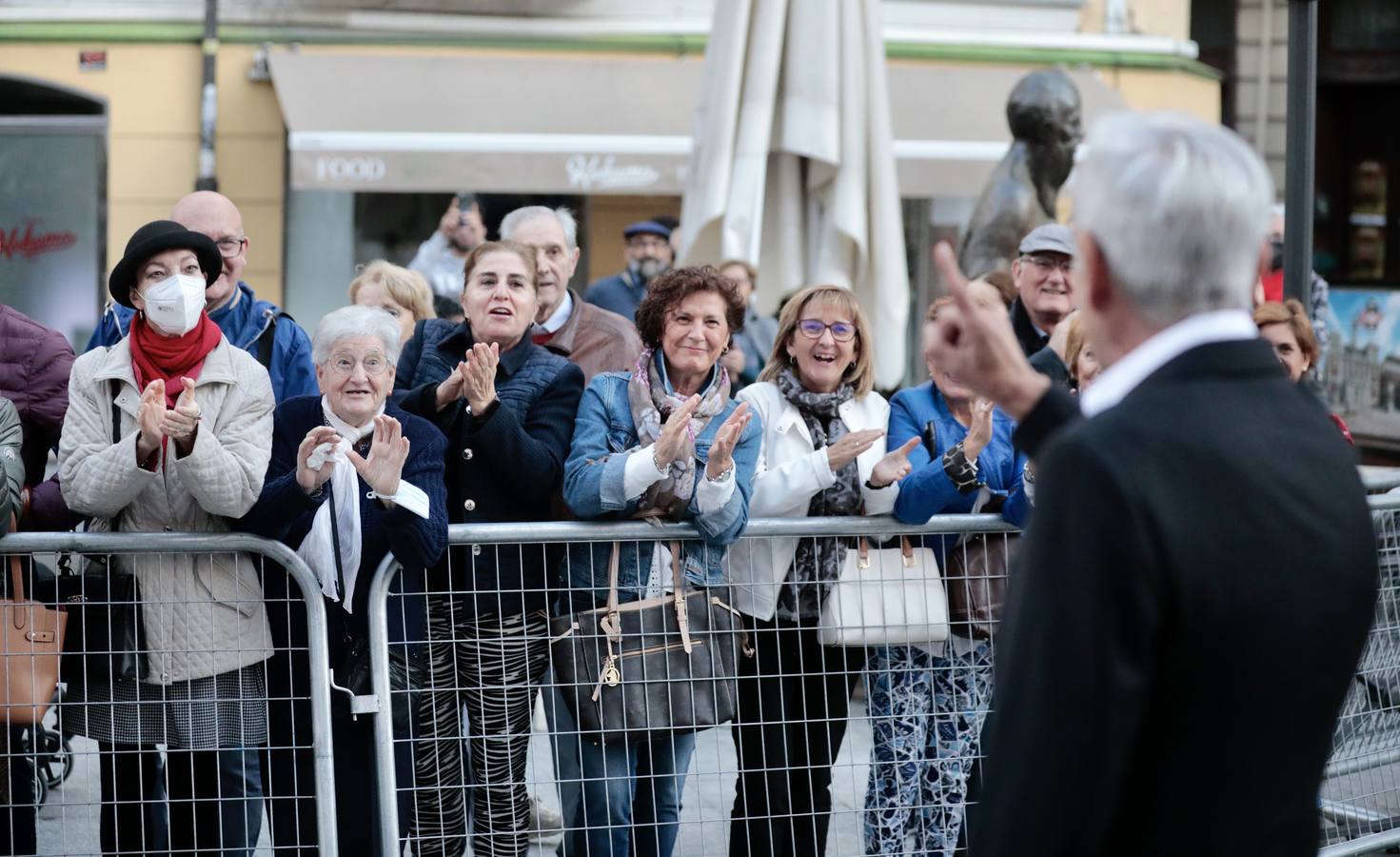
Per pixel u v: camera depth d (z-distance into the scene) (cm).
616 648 395
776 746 423
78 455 370
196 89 1073
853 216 673
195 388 375
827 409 433
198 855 398
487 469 399
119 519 382
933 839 439
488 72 1060
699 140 690
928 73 1114
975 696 439
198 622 378
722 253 668
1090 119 1101
